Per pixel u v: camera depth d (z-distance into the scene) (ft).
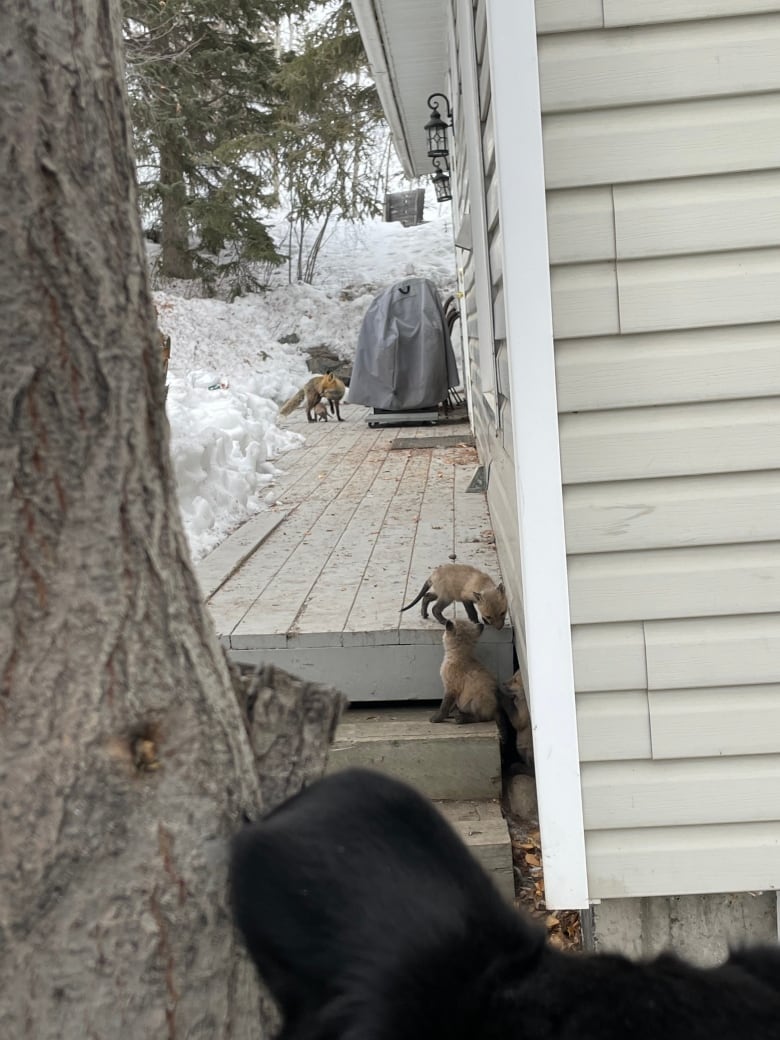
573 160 9.10
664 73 8.96
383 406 41.22
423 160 47.57
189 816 3.62
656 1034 2.10
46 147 3.28
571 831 9.86
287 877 2.52
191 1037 3.53
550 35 8.95
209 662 3.85
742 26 8.89
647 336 9.31
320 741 4.13
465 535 20.31
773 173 9.07
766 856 9.77
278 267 74.49
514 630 14.05
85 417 3.43
